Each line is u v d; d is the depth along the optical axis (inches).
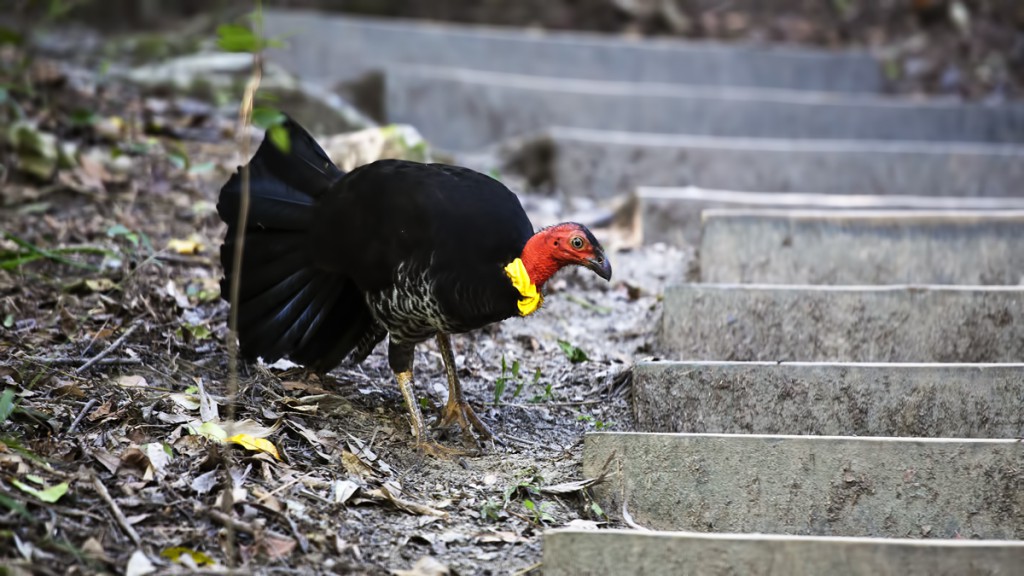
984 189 536.4
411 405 302.0
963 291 349.1
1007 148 580.1
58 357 305.6
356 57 641.0
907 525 277.6
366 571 241.8
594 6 783.1
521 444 308.2
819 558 241.1
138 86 536.1
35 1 552.4
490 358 357.4
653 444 284.4
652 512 284.2
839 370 315.6
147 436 273.7
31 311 335.6
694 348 359.6
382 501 267.1
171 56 588.7
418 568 242.8
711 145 539.2
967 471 275.7
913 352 351.9
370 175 296.2
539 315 384.2
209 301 357.1
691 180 540.1
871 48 737.6
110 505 244.4
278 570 237.0
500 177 520.7
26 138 426.9
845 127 614.5
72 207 409.4
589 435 288.4
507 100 609.6
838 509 279.3
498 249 278.2
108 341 320.8
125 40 617.3
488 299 277.3
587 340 371.9
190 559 235.1
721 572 243.4
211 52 580.7
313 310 313.3
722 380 320.2
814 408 317.1
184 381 306.8
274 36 637.9
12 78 485.7
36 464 252.4
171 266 374.0
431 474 288.2
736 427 320.2
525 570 249.4
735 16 784.9
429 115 606.2
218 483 259.0
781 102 612.7
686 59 672.4
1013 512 274.4
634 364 328.5
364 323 321.4
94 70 551.8
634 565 244.7
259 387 311.1
